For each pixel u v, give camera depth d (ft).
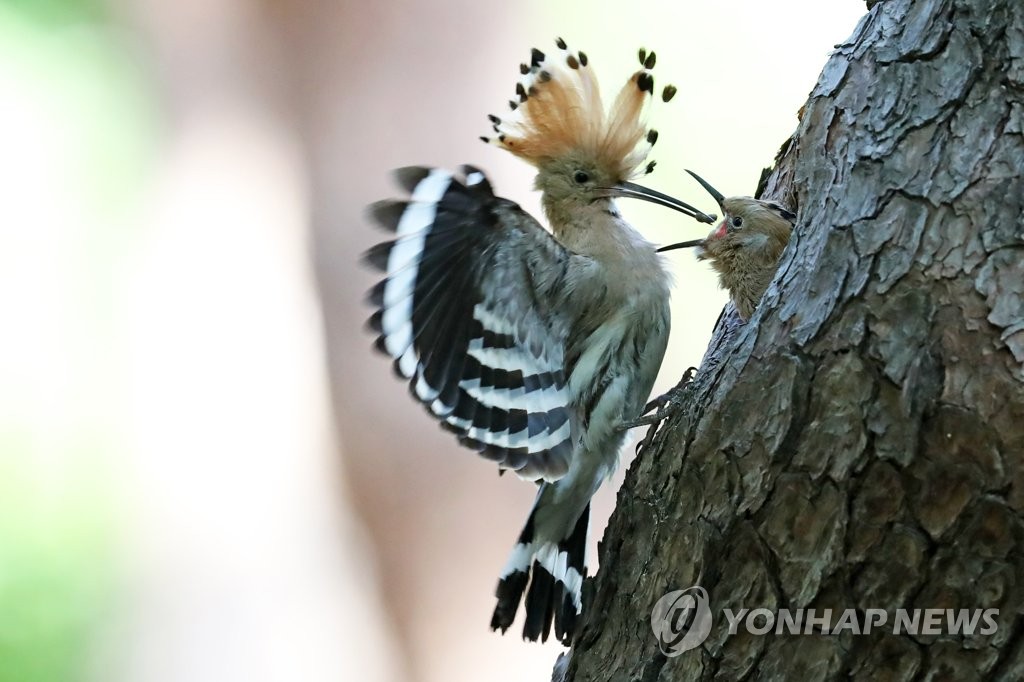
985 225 14.70
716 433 15.93
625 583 17.29
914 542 14.52
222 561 40.27
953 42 15.70
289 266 41.86
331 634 39.50
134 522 40.55
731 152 44.34
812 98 17.84
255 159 42.37
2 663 38.24
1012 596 14.19
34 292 42.32
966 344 14.44
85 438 41.68
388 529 39.99
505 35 41.96
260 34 41.83
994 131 15.10
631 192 21.47
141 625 39.70
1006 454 14.15
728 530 15.66
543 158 21.93
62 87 43.55
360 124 41.47
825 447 14.99
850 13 45.19
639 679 16.55
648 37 44.73
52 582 39.93
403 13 41.16
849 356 14.97
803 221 16.74
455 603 39.75
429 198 17.19
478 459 39.68
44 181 42.83
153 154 43.09
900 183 15.33
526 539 21.21
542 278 19.06
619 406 20.40
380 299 17.35
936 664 14.53
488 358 18.85
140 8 43.04
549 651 40.01
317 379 41.04
